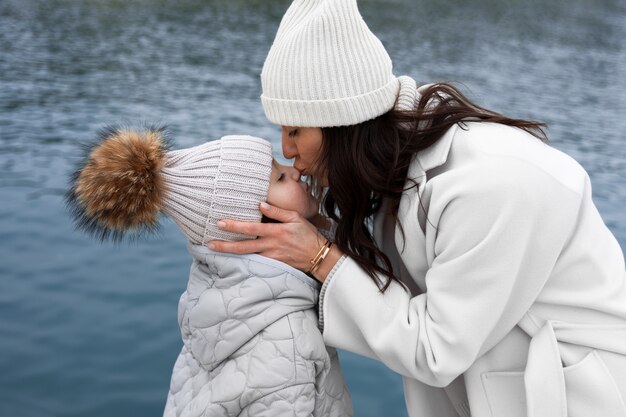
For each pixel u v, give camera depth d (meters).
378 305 1.58
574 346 1.54
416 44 24.84
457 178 1.49
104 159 1.54
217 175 1.61
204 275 1.70
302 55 1.51
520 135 1.56
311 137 1.58
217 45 22.19
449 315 1.50
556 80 20.06
